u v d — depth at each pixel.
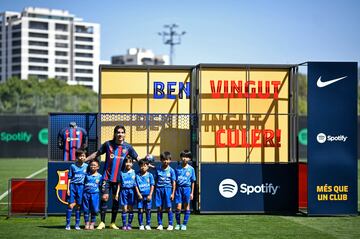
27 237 11.69
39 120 42.69
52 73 153.25
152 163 13.82
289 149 15.94
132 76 15.92
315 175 14.78
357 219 14.31
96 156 13.15
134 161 15.00
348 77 14.82
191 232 12.39
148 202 12.84
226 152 15.83
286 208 15.40
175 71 16.03
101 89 15.77
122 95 15.88
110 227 12.98
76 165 12.94
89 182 12.73
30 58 150.50
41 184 14.71
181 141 15.93
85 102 50.53
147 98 15.91
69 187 12.86
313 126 14.75
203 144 15.78
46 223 13.67
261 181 15.38
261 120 15.90
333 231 12.54
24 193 14.70
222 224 13.52
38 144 42.66
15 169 31.44
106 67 15.77
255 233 12.27
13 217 14.61
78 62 157.12
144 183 12.82
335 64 14.79
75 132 15.30
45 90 79.12
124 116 15.75
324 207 14.81
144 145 15.80
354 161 14.85
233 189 15.31
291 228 12.93
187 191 12.96
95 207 12.79
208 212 15.23
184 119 15.94
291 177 15.46
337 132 14.81
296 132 15.73
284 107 15.98
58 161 15.01
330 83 14.78
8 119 42.41
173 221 13.95
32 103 48.75
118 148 13.06
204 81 15.81
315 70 14.74
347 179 14.84
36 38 151.00
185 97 16.05
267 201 15.37
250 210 15.33
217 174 15.27
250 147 15.84
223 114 15.70
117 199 12.94
